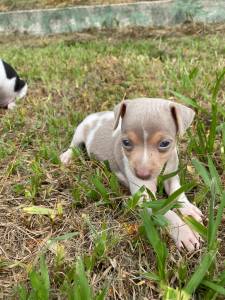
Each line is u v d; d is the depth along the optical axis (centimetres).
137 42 61
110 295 19
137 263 21
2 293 19
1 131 36
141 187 22
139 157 21
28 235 23
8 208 25
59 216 24
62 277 20
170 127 22
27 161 30
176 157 25
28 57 58
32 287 19
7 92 43
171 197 20
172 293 18
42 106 39
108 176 27
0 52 63
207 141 28
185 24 68
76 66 51
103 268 20
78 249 22
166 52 54
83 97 40
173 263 20
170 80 43
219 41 57
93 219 24
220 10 67
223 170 27
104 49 59
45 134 34
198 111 34
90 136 30
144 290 19
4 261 21
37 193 26
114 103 38
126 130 22
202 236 21
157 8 69
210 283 18
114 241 21
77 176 27
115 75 46
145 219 20
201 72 44
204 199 25
